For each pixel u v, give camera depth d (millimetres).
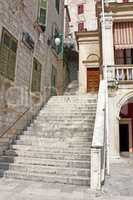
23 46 11117
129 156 14312
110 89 12953
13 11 9922
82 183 6918
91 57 21328
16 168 7887
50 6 15914
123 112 17516
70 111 11945
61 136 9891
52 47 16422
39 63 13570
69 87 22734
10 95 9641
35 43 12859
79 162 7738
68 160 8023
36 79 12969
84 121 10703
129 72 13094
